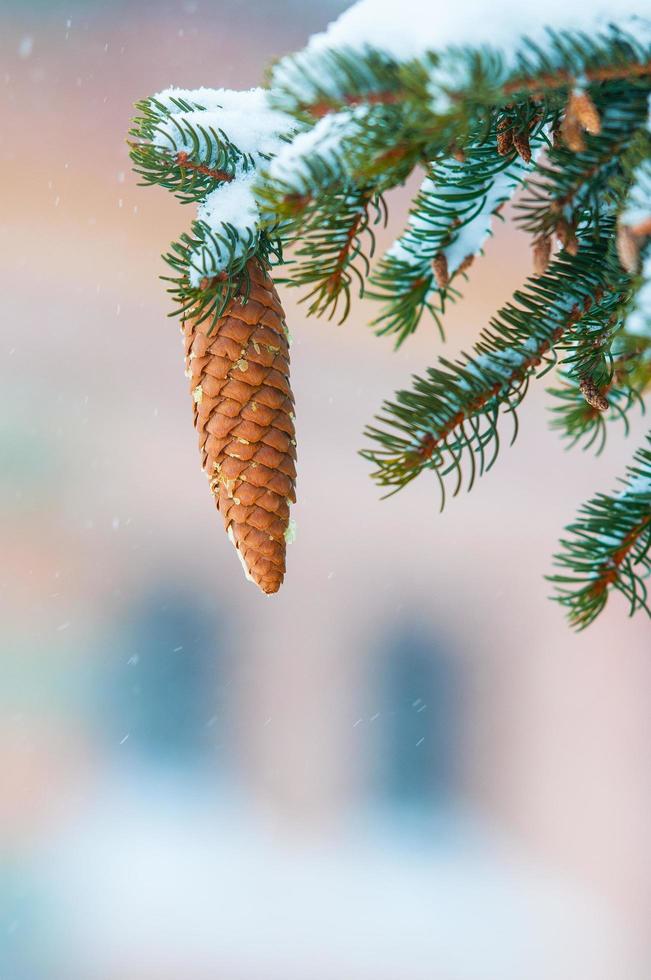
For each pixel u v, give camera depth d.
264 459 0.97
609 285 0.95
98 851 6.62
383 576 6.83
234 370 0.97
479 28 0.70
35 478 6.84
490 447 6.73
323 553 6.80
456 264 0.93
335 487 6.76
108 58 7.27
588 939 6.41
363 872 6.61
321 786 6.76
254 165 1.00
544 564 6.75
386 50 0.70
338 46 0.71
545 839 6.66
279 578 0.97
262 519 0.97
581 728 6.69
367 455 0.93
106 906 6.50
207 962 6.38
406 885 6.57
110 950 6.41
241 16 7.49
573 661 6.73
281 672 6.84
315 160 0.76
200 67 7.38
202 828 6.68
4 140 7.02
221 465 0.97
